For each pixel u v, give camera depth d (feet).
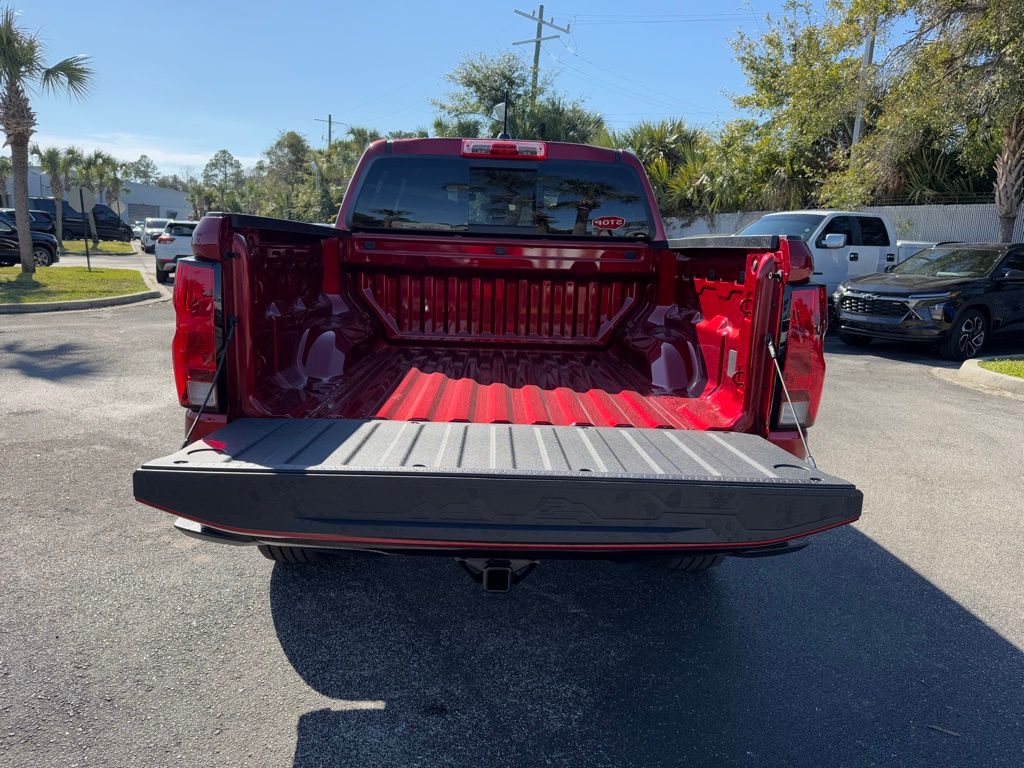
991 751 8.73
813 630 11.36
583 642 10.86
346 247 13.99
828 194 59.98
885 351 39.19
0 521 14.10
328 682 9.66
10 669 9.66
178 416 21.34
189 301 9.30
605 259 14.24
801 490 7.91
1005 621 11.76
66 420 20.75
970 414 25.21
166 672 9.72
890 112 51.44
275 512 7.71
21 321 41.04
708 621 11.55
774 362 9.89
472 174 14.37
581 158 14.42
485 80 109.81
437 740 8.64
